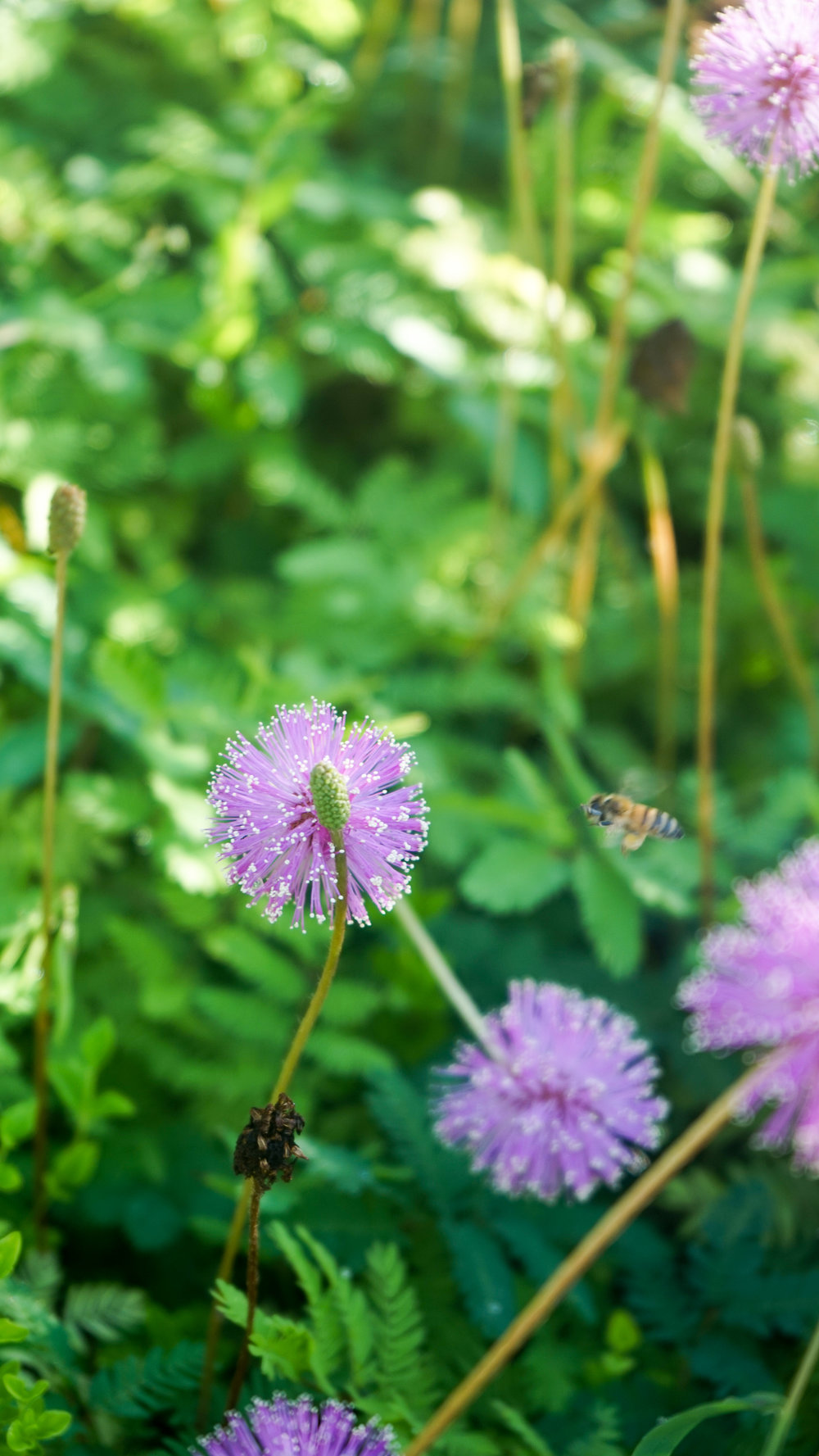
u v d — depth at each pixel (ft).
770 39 0.96
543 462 1.41
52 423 1.29
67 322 1.30
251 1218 0.89
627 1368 1.01
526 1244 1.01
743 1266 1.03
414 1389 0.96
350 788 0.87
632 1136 0.95
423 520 1.36
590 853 1.15
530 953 1.17
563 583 1.40
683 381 1.16
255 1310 0.92
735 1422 0.99
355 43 1.65
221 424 1.36
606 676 1.39
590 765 1.32
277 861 0.88
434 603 1.33
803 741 1.32
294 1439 0.89
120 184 1.38
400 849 0.88
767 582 1.20
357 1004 1.11
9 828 1.17
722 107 0.98
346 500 1.47
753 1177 1.06
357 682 1.23
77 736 1.19
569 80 1.20
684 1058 1.14
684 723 1.39
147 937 1.13
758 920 0.89
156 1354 0.97
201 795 1.14
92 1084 1.03
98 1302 1.02
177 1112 1.13
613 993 1.16
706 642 1.15
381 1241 1.02
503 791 1.24
